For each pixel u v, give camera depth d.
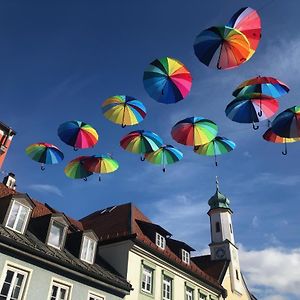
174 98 7.43
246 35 5.79
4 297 12.52
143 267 20.48
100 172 10.89
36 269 13.95
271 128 8.09
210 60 6.06
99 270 17.53
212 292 27.75
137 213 25.42
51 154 10.55
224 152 9.97
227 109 7.81
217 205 42.91
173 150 10.34
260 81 7.15
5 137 22.02
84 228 24.59
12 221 14.48
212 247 38.75
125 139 9.65
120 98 8.58
